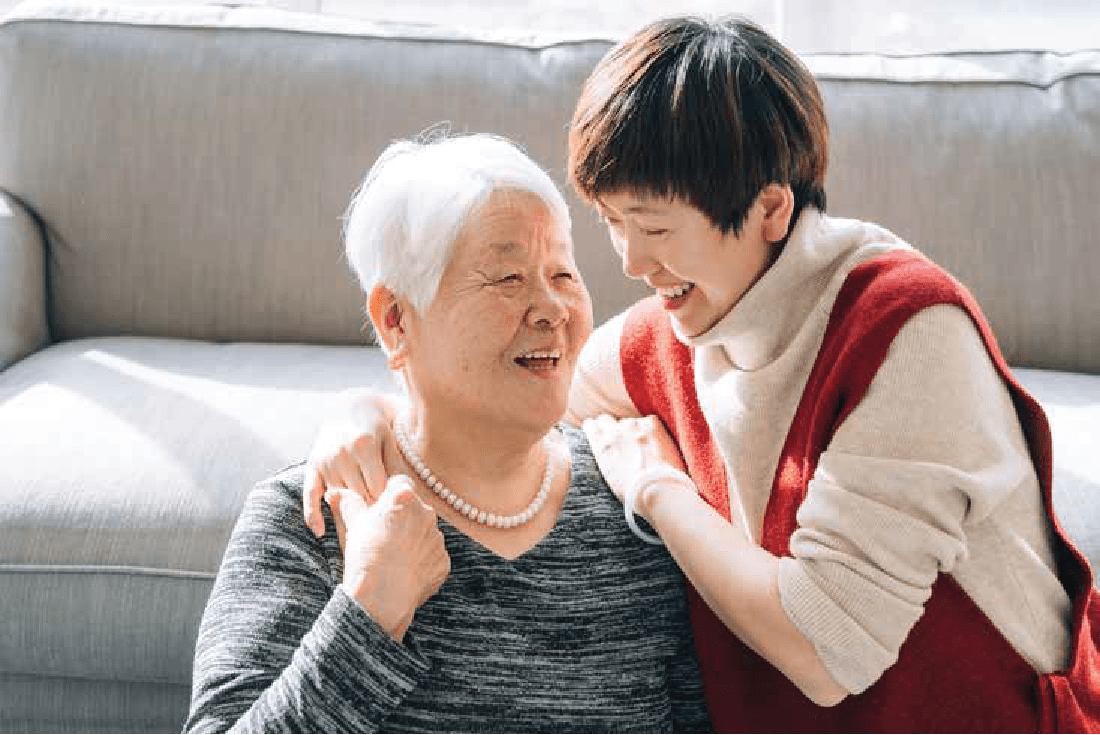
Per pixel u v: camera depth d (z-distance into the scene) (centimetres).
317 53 233
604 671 130
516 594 129
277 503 131
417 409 134
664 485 132
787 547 128
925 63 237
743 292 125
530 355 125
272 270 230
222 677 117
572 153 122
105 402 195
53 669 174
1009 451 117
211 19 237
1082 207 224
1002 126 228
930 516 114
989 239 224
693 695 139
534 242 125
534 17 286
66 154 230
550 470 138
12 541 172
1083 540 167
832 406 120
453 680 124
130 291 232
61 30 234
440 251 124
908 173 225
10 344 220
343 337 232
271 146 229
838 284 123
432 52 234
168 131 230
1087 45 281
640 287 226
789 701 131
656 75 116
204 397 198
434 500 132
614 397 154
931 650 121
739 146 115
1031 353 225
